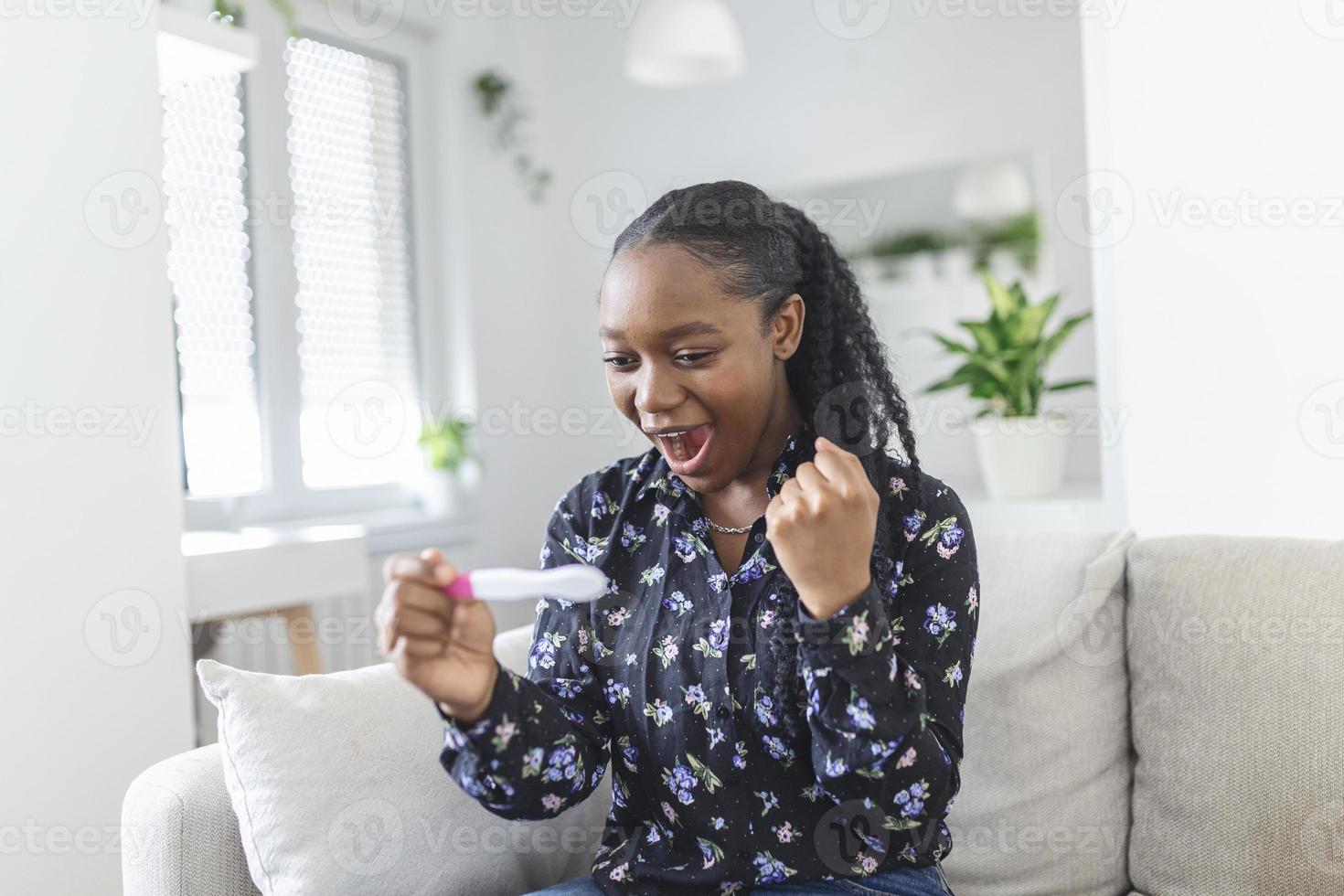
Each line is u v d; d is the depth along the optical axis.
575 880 0.98
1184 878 1.10
